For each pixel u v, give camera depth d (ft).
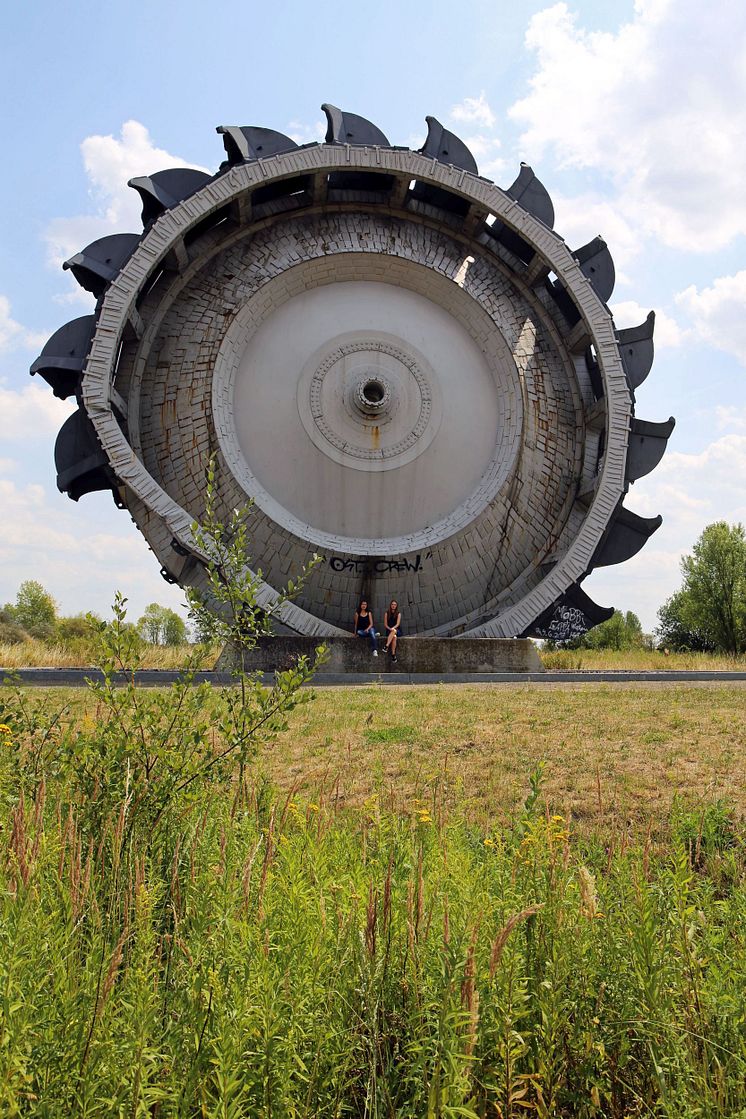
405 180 76.69
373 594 75.36
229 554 19.66
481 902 13.42
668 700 45.32
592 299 76.79
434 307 80.48
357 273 79.00
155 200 71.67
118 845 13.41
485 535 77.10
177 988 11.95
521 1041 11.25
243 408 75.66
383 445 76.84
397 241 79.82
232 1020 10.82
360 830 18.92
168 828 15.51
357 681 63.10
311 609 74.59
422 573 75.92
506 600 77.87
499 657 73.05
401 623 76.07
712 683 60.44
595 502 75.61
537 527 79.15
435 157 79.51
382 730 35.32
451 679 65.62
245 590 19.10
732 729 34.96
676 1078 11.51
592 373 82.28
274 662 69.46
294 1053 10.94
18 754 19.92
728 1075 11.58
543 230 77.30
